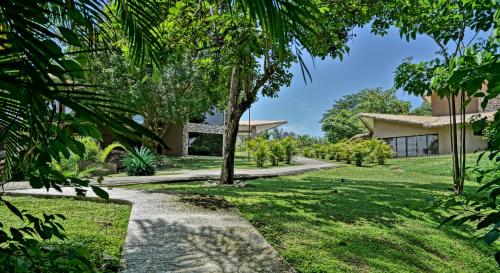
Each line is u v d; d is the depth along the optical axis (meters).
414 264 3.91
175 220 4.78
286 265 3.39
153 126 20.61
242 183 9.74
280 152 19.80
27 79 0.98
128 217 5.13
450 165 16.66
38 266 1.60
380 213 5.85
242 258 3.51
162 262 3.31
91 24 1.48
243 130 39.69
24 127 1.29
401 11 6.04
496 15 2.55
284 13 1.27
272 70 8.77
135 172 12.75
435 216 5.83
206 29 6.49
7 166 1.48
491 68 1.38
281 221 5.00
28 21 0.97
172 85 19.47
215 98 21.08
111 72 16.02
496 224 1.22
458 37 5.40
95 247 3.65
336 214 5.61
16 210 1.53
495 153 1.56
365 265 3.70
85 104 1.04
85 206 5.64
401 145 26.38
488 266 4.17
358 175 13.94
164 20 5.94
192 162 21.94
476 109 17.17
